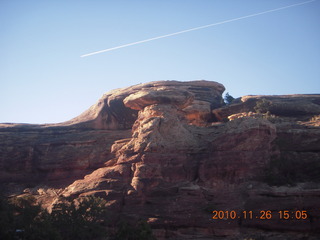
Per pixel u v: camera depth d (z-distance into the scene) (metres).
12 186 61.53
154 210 43.25
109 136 63.94
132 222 42.31
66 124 71.44
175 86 71.12
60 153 62.72
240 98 73.38
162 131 49.59
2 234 34.12
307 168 46.84
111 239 39.53
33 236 34.62
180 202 43.56
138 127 51.41
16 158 64.19
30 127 69.81
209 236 41.00
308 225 39.97
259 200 42.72
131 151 48.06
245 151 46.88
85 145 63.19
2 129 69.19
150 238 37.50
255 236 40.12
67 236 38.62
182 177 47.44
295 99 68.19
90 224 39.81
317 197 41.41
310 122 57.19
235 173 46.06
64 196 47.69
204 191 45.09
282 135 50.34
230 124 49.62
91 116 70.88
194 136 51.66
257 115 56.41
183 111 66.50
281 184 44.44
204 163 47.38
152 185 45.09
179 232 41.56
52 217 39.53
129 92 67.69
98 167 60.50
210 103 70.88
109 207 43.78
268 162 47.19
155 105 51.75
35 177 62.44
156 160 46.78
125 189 45.44
